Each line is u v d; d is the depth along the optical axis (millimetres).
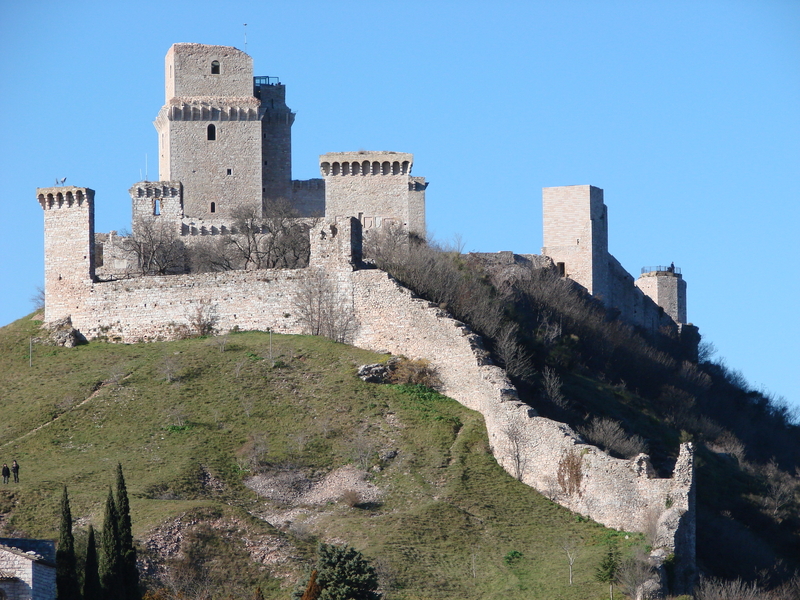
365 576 157000
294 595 157500
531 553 179500
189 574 168125
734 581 180125
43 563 141500
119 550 153750
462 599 166250
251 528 178500
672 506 180750
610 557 169250
